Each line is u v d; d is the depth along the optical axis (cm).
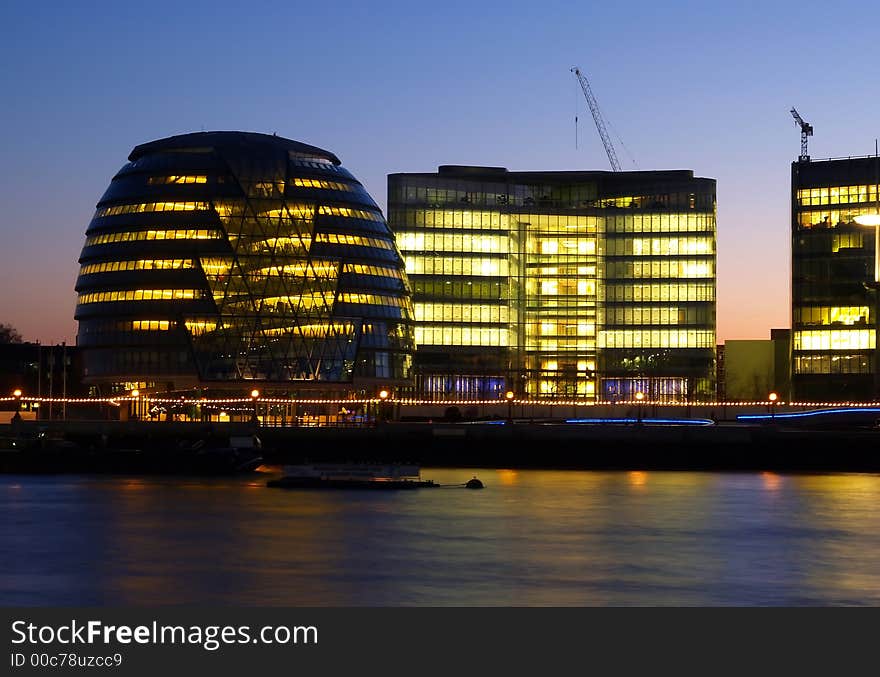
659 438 15512
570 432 15662
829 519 9425
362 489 11700
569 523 9031
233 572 6838
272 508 9869
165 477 13275
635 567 7081
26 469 13950
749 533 8594
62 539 8088
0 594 6212
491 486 12238
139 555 7431
